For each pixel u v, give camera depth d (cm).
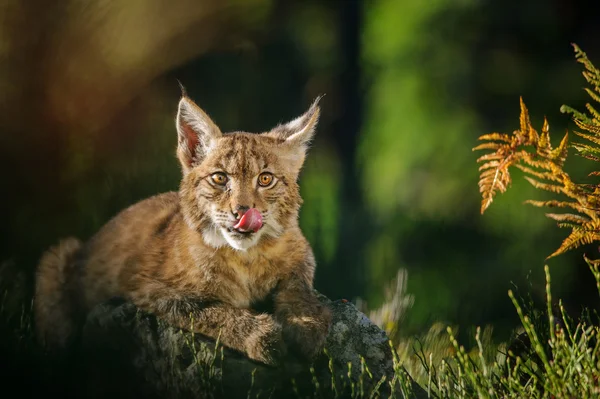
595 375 582
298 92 2355
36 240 1183
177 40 1673
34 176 1320
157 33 1576
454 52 2022
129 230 788
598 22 2003
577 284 1647
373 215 1955
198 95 2062
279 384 638
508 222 1770
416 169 1961
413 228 1862
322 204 1859
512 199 1772
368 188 2028
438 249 1831
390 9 2111
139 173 1334
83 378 673
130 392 654
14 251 1154
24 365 686
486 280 1709
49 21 1426
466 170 1911
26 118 1370
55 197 1296
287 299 694
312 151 2230
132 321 670
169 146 1421
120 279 746
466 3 2022
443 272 1775
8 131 1353
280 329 650
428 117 1983
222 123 2042
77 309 796
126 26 1517
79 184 1320
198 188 717
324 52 2420
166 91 1689
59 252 823
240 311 673
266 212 706
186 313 684
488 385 582
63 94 1412
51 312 804
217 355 644
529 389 629
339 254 1745
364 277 1681
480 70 2003
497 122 1983
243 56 2144
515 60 1995
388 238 1855
